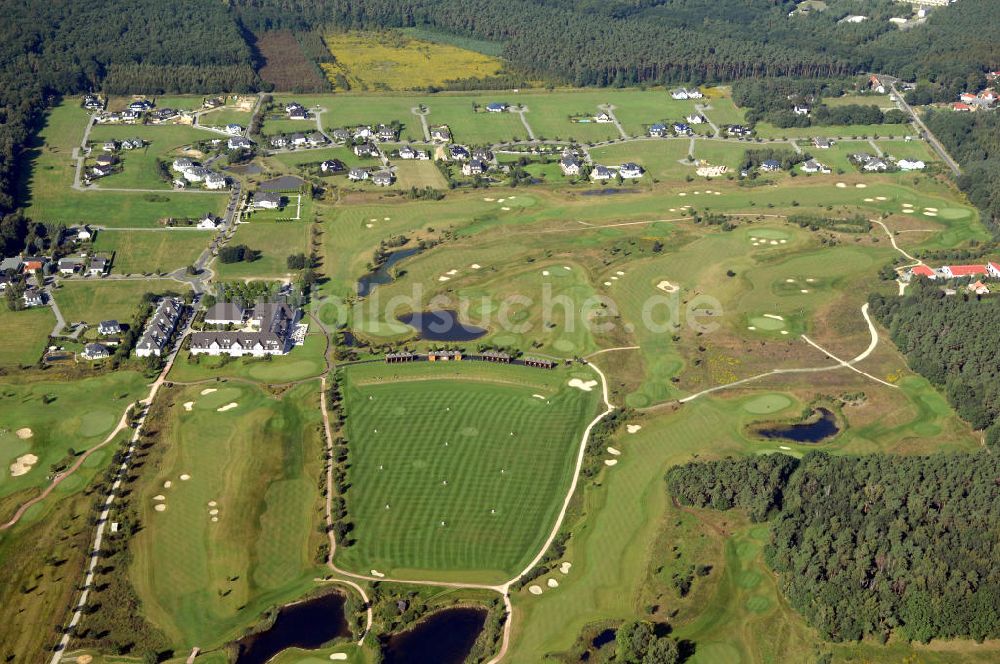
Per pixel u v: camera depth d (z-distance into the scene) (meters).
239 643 196.25
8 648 192.62
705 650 196.62
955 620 195.75
